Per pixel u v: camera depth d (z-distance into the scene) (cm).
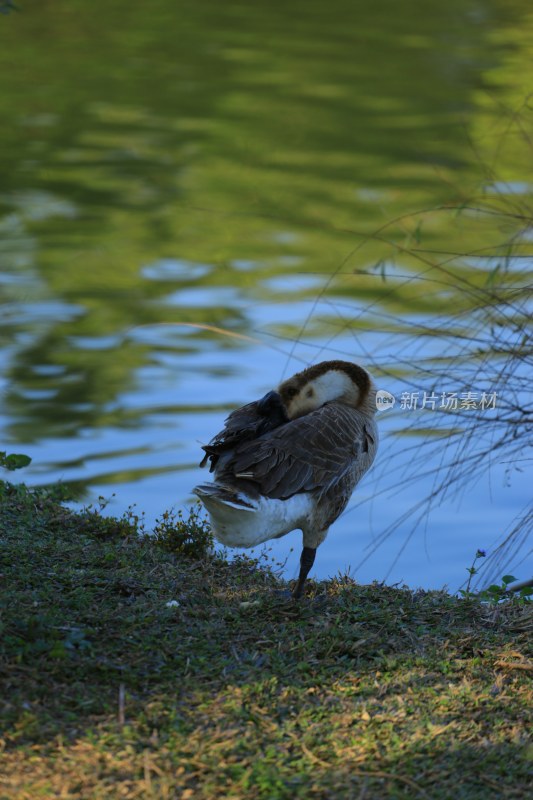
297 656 766
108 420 1644
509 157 2730
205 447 830
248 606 855
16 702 646
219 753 615
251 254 2620
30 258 2564
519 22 5106
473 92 3753
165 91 4191
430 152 3241
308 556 862
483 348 959
